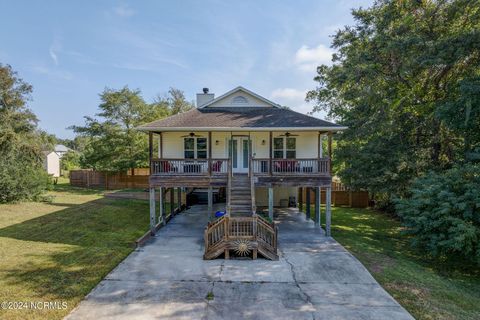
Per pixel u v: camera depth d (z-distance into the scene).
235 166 14.98
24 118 25.16
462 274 8.73
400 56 14.01
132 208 17.62
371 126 15.48
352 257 9.24
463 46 11.36
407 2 14.42
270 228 9.18
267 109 15.90
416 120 14.79
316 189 13.51
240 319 5.50
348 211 18.64
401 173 14.16
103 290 6.67
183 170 12.55
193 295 6.48
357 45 18.81
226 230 9.02
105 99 27.62
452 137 13.95
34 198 19.61
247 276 7.59
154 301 6.18
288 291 6.73
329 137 12.76
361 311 5.84
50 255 9.03
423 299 6.45
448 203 8.70
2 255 8.98
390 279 7.54
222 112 15.30
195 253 9.47
